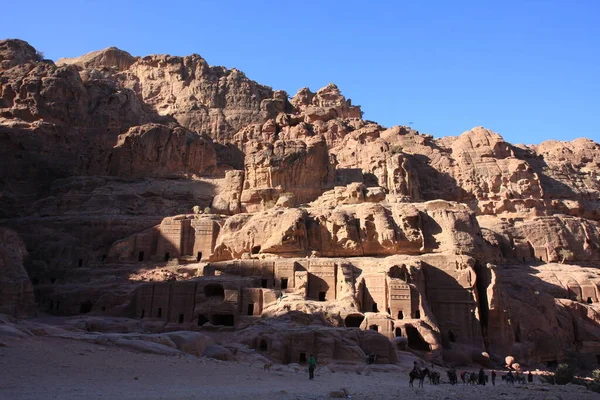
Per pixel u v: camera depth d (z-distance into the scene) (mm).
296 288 65750
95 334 39625
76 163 104875
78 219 84750
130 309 65938
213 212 88438
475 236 74250
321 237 74062
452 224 73688
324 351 48000
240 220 77938
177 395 22953
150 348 36406
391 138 117750
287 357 48531
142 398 21469
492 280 67375
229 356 43188
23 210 96438
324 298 66750
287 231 72188
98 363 29203
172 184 97625
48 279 75562
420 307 61625
